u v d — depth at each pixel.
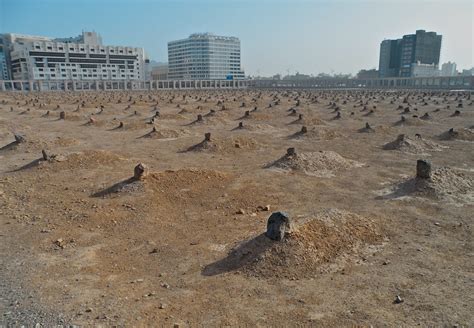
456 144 22.80
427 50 157.25
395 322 6.27
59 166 16.83
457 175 14.18
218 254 8.92
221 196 13.04
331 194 13.42
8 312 6.58
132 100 58.34
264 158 19.39
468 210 11.63
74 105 50.94
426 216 11.19
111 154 18.61
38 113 40.97
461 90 95.50
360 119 35.62
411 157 19.47
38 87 116.62
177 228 10.51
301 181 14.95
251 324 6.28
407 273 7.91
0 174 16.38
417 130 28.17
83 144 23.72
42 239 9.75
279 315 6.51
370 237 9.51
